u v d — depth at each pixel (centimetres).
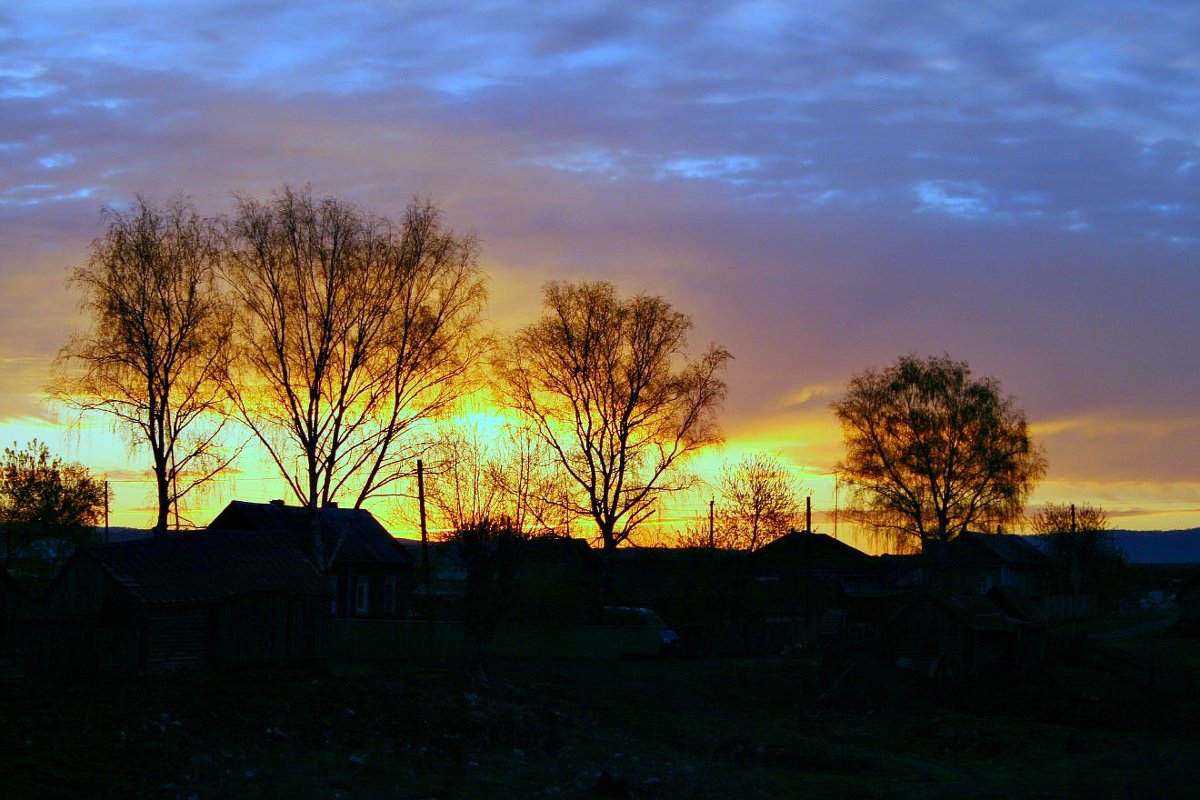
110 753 2541
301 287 4225
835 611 6438
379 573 5912
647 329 5400
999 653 5228
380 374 4284
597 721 3588
